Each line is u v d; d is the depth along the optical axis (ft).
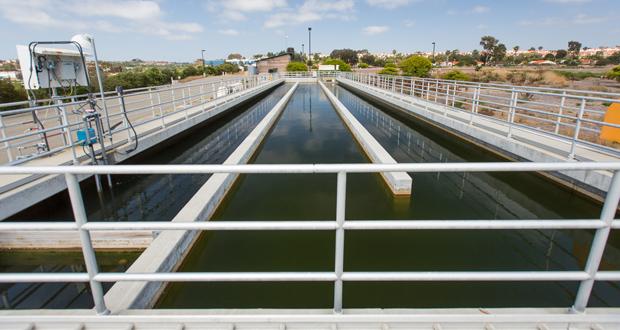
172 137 31.76
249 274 5.67
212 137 36.81
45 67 17.01
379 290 11.05
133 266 9.90
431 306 10.28
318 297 10.74
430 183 21.67
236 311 5.90
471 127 27.12
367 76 84.64
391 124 43.19
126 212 17.69
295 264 12.80
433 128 36.32
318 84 128.36
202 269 12.52
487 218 16.80
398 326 5.67
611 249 14.42
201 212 14.16
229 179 19.29
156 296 9.85
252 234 15.11
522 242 14.39
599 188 15.84
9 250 13.30
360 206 18.02
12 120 38.24
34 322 5.72
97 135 20.89
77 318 5.70
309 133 38.55
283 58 202.49
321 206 18.03
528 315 5.69
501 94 73.20
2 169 4.69
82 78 19.11
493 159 25.26
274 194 19.74
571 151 18.02
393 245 14.06
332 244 14.24
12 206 13.73
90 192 20.10
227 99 49.78
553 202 19.02
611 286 11.32
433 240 14.47
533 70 118.93
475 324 5.68
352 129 37.19
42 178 15.75
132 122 31.32
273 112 46.34
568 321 5.64
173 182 21.94
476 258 13.15
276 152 30.17
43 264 13.32
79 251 13.21
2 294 11.55
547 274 5.56
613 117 16.35
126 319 5.70
